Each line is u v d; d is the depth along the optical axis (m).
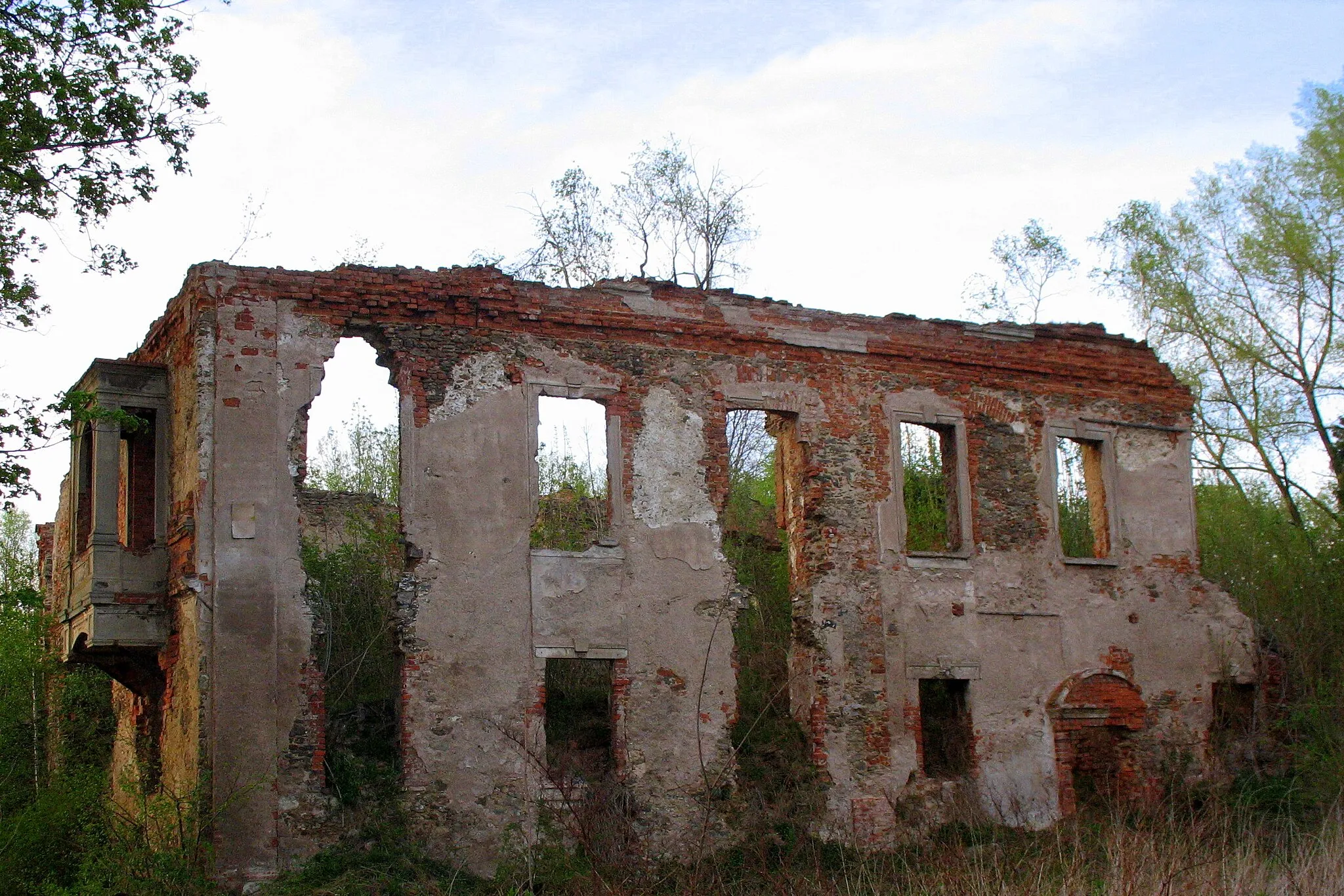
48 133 15.38
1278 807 19.80
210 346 16.25
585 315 18.23
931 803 19.00
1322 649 22.73
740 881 16.31
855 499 19.56
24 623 20.55
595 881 15.43
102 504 16.69
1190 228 28.31
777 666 21.12
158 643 16.59
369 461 30.12
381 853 15.52
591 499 24.84
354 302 17.03
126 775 17.95
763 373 19.33
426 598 16.69
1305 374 26.58
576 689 20.11
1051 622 20.73
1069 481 29.05
